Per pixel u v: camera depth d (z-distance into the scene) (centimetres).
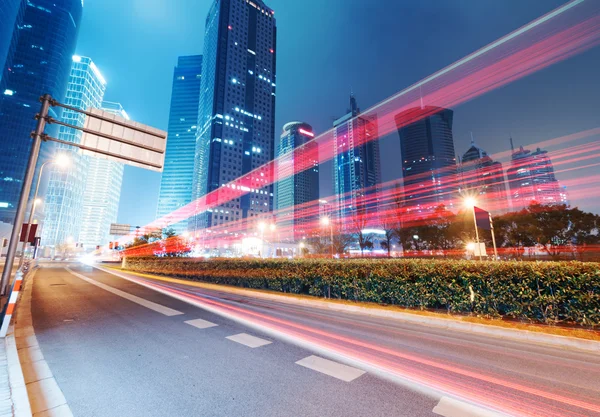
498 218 4078
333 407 370
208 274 1998
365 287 1080
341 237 5691
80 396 393
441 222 4934
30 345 604
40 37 12419
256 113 15600
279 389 419
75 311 950
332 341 654
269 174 15612
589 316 700
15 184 10794
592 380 458
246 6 15938
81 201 14788
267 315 930
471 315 858
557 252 3909
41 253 10562
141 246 4397
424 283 941
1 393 377
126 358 536
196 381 443
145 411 356
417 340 667
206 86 15700
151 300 1188
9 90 11469
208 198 13275
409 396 402
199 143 15862
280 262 1430
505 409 370
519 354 576
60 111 13162
